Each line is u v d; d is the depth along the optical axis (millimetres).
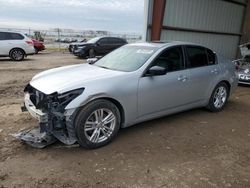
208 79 5453
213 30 11336
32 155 3660
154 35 8656
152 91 4402
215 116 5676
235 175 3375
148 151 3906
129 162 3576
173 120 5273
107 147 3975
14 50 14641
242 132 4840
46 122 3633
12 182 3066
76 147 3924
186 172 3385
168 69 4734
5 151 3740
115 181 3141
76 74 4215
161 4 8266
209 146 4176
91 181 3127
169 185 3100
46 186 3014
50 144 3973
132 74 4211
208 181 3213
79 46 17344
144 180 3180
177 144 4188
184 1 9422
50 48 26094
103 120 3916
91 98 3713
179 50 5000
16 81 8734
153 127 4840
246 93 8266
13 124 4723
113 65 4723
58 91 3621
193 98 5250
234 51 13227
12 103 6090
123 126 4246
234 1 11812
